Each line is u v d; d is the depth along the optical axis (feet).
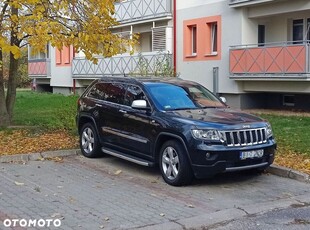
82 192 23.21
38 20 35.06
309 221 19.29
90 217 19.30
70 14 38.37
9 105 45.09
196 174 23.63
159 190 23.77
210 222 18.97
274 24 65.21
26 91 126.31
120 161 30.89
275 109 63.93
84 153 32.27
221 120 24.35
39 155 31.53
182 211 20.29
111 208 20.61
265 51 58.34
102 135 30.40
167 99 27.09
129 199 22.07
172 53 76.28
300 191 23.88
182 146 24.04
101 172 27.76
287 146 34.01
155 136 25.59
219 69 67.46
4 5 36.55
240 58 62.23
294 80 55.16
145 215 19.66
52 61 113.80
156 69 67.26
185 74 74.28
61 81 110.11
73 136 38.96
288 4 57.98
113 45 39.47
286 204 21.59
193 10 71.77
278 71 56.65
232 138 23.67
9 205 20.79
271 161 25.52
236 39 64.28
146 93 27.48
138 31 86.63
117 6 89.15
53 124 44.65
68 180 25.67
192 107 27.02
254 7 62.44
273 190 24.04
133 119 27.32
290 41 60.13
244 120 24.86
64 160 31.14
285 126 44.91
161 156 25.36
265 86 61.05
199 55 71.20
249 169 25.46
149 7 80.48
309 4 55.52
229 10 65.10
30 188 23.79
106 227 18.10
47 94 106.32
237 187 24.58
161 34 78.79
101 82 31.96
